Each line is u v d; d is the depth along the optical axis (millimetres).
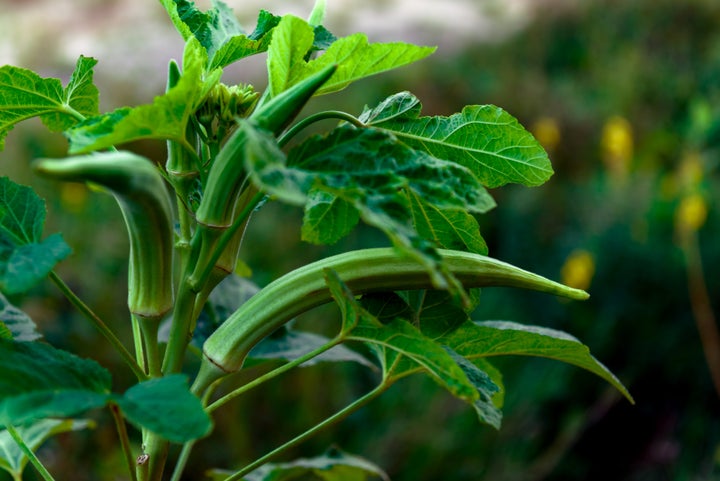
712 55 8039
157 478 1118
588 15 9266
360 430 3350
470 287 1110
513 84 7098
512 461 3338
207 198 994
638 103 7160
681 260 4156
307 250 4453
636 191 4762
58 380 830
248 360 1472
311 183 799
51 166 766
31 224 888
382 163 854
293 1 10094
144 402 792
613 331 4090
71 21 10117
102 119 902
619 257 4262
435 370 967
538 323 4289
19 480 1507
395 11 10812
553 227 4988
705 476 3600
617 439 3863
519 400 3549
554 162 6098
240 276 1620
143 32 9031
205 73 1066
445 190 853
